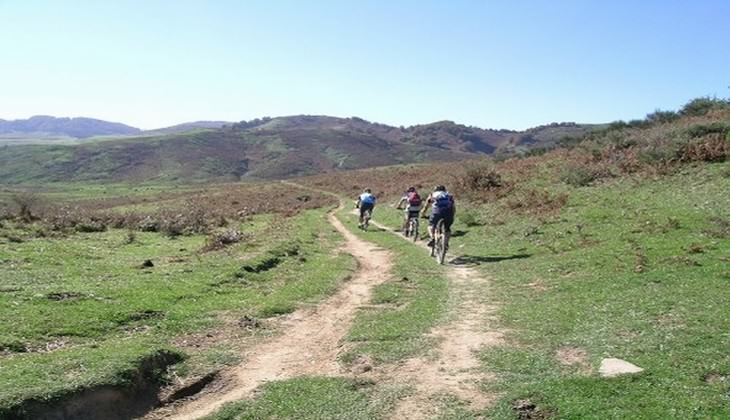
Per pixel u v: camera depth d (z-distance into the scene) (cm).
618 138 3312
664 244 1603
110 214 3216
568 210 2317
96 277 1517
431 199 2044
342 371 991
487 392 867
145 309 1223
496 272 1692
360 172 8919
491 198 2936
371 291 1568
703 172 2322
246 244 2245
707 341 944
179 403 899
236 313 1291
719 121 2914
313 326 1252
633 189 2381
